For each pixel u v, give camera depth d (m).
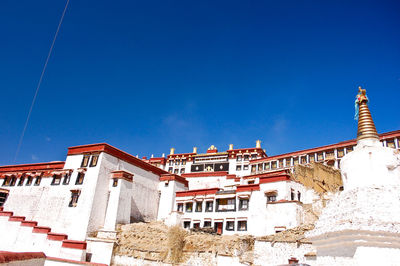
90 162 41.09
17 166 49.53
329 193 35.78
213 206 39.69
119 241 33.38
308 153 56.16
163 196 47.66
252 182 47.19
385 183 14.24
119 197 38.81
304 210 32.84
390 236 11.80
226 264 25.97
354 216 13.12
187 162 74.94
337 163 51.38
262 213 34.12
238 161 67.69
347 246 12.82
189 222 40.81
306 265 12.62
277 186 34.59
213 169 69.88
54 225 38.69
